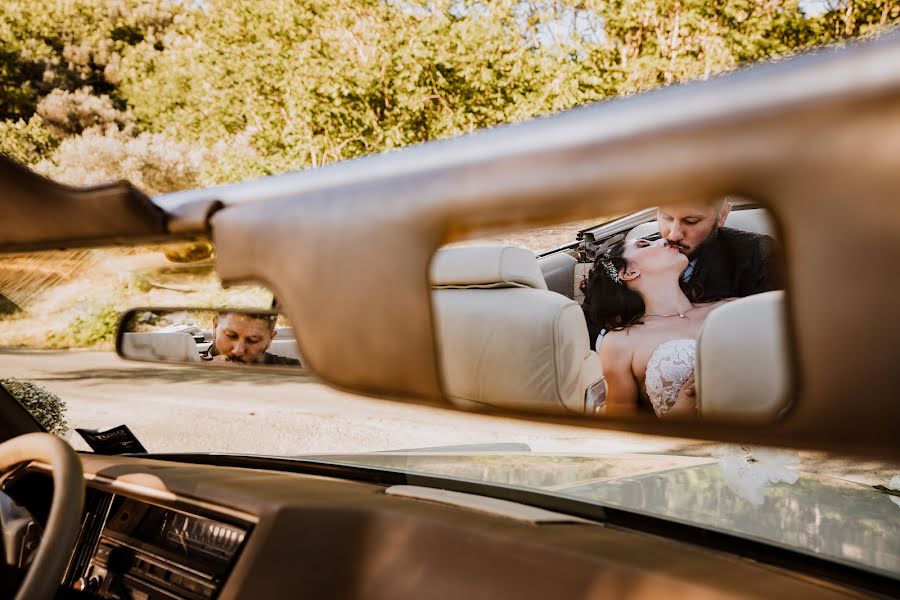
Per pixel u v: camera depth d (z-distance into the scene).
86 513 1.88
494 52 14.61
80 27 32.12
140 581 1.71
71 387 7.46
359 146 16.16
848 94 0.22
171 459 2.33
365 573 1.38
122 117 28.44
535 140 0.31
